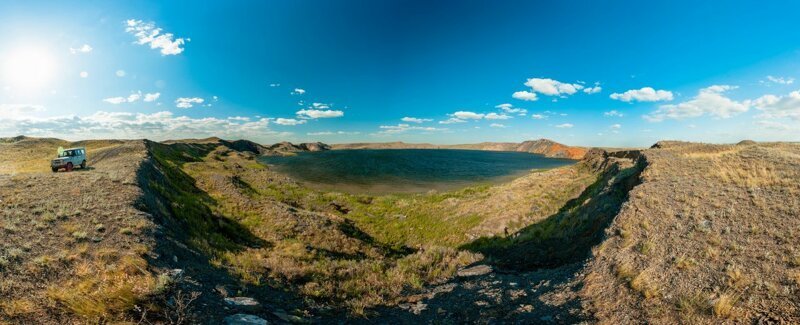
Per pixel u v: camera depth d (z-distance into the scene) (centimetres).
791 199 1166
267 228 2322
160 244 1177
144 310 723
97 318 673
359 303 1069
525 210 2867
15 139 7575
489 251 2084
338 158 16688
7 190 1614
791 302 669
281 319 869
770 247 895
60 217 1269
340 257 1992
